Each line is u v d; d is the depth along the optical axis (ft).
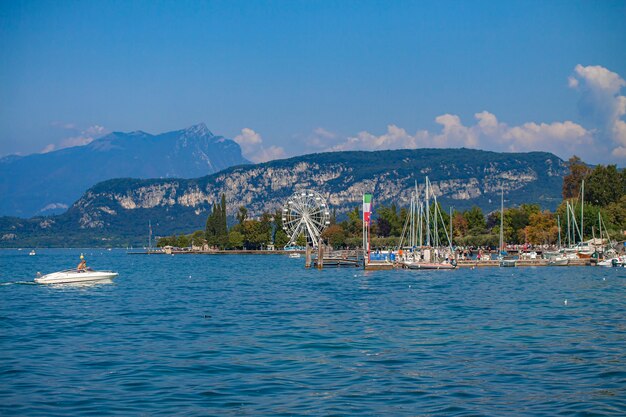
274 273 531.09
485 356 147.02
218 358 145.89
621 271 492.95
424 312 230.27
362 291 327.67
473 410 104.37
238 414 102.83
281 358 145.79
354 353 151.53
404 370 133.28
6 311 237.25
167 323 203.82
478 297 286.46
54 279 363.76
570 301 263.70
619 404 107.14
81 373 130.62
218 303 267.59
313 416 101.81
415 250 618.85
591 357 144.87
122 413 103.14
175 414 102.63
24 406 107.04
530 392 115.24
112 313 230.89
